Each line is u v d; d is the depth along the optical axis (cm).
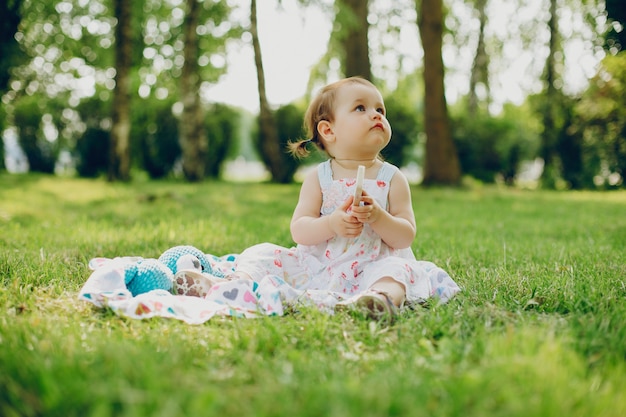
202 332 213
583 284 277
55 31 1488
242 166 2830
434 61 1379
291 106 1841
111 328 220
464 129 1898
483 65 2186
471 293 273
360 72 1451
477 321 220
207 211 740
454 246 447
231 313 233
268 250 300
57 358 166
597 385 162
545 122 1803
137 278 269
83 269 323
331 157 312
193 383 154
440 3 1372
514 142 1873
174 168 1823
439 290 275
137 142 1777
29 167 1794
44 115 1734
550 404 139
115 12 1338
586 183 1706
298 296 253
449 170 1409
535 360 163
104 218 627
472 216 758
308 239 289
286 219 654
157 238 465
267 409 137
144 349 176
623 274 317
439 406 143
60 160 1795
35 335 193
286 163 1817
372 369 174
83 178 1655
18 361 164
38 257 347
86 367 160
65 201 826
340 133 298
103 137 1739
